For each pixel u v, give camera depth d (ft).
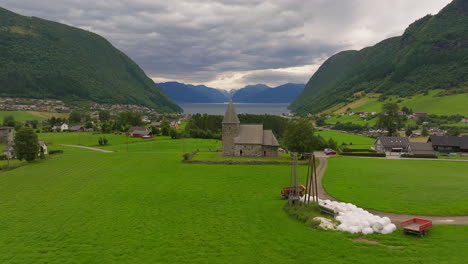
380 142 408.46
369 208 148.25
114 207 167.43
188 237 124.67
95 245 120.16
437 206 145.07
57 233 133.49
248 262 101.81
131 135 574.56
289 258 102.78
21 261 108.99
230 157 314.55
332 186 197.47
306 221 133.39
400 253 98.68
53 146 447.01
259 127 323.37
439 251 98.02
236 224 137.18
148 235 128.06
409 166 273.75
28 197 192.95
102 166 290.15
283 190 176.35
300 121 301.84
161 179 232.12
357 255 99.86
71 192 202.28
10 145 359.46
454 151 400.26
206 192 192.95
